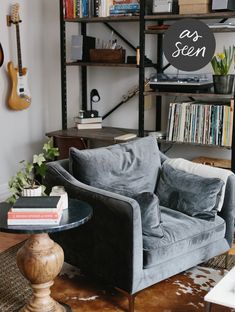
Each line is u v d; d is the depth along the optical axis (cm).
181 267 288
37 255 247
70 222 239
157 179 332
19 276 313
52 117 514
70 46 486
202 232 294
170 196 315
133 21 445
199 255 298
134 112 469
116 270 271
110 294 292
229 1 371
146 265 267
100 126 471
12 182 270
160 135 416
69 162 306
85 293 293
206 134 390
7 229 230
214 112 384
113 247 270
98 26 473
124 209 258
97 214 274
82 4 433
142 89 411
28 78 489
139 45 414
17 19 453
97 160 302
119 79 471
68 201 274
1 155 468
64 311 264
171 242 275
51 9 490
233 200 313
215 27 373
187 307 276
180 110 399
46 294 257
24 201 243
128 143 329
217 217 311
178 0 395
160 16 393
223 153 429
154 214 272
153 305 278
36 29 491
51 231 232
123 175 311
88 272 292
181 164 334
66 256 306
